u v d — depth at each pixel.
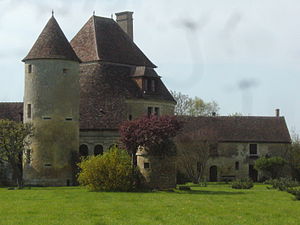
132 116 54.34
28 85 50.84
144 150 40.94
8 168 51.44
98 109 53.44
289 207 29.03
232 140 70.62
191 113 87.44
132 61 57.78
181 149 62.69
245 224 23.09
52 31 51.47
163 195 35.72
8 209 27.14
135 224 22.62
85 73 55.66
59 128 50.31
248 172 70.56
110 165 40.12
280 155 71.25
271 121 73.81
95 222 23.06
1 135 45.12
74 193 37.53
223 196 35.53
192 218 24.39
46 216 24.62
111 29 59.31
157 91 56.44
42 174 49.75
